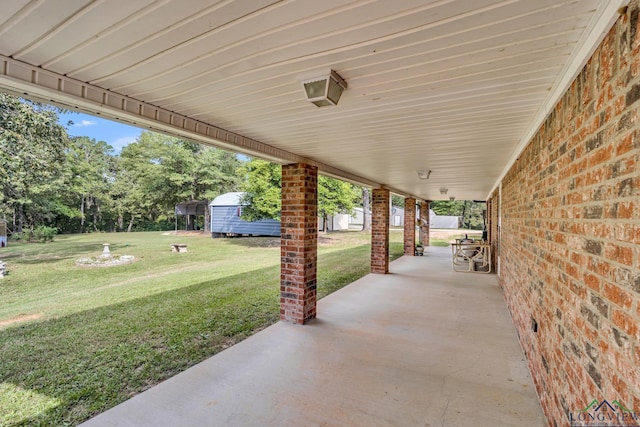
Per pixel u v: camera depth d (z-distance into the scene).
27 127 8.13
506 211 5.03
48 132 8.75
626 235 1.14
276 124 2.70
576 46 1.46
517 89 1.95
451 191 9.59
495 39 1.41
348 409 2.30
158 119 2.32
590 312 1.45
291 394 2.49
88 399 2.47
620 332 1.17
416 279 6.85
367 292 5.71
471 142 3.31
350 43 1.45
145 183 20.11
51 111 8.91
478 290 5.86
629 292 1.11
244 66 1.69
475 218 28.72
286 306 4.15
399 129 2.83
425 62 1.63
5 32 1.36
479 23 1.29
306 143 3.38
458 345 3.39
